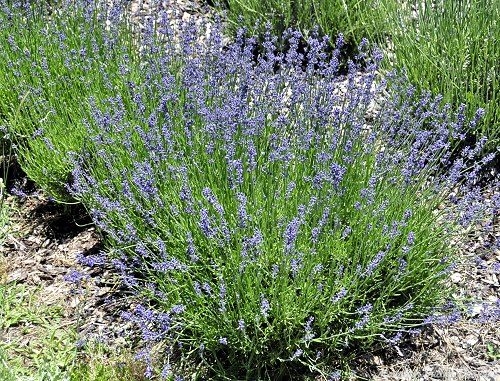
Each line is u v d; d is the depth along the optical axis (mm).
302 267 2670
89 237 3588
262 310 2479
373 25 4465
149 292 2938
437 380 2775
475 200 3096
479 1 3877
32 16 4410
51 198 3520
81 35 4051
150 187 2857
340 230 2766
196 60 3639
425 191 3002
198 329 2742
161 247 2646
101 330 3041
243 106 3246
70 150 3514
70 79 3846
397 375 2797
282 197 2881
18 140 4043
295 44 3521
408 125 3283
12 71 3988
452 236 3004
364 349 2871
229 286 2719
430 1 4008
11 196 3885
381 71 4059
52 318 3125
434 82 3924
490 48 3754
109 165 3107
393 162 3012
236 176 2953
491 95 3846
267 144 3158
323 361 2727
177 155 3098
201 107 3162
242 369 2787
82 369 2828
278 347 2781
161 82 3617
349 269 2879
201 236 2838
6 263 3438
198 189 2953
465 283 3127
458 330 2957
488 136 3717
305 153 2984
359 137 3133
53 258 3475
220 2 5164
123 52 4141
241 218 2568
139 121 3371
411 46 4035
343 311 2680
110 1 5012
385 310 2756
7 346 2986
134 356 2844
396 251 2896
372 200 2775
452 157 3760
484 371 2799
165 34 3977
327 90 3271
